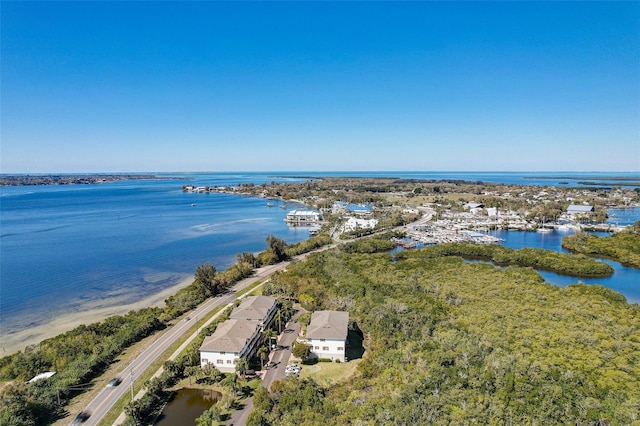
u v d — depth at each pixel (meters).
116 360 88.19
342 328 90.00
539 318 101.94
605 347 84.75
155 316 110.38
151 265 179.12
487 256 190.62
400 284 131.12
